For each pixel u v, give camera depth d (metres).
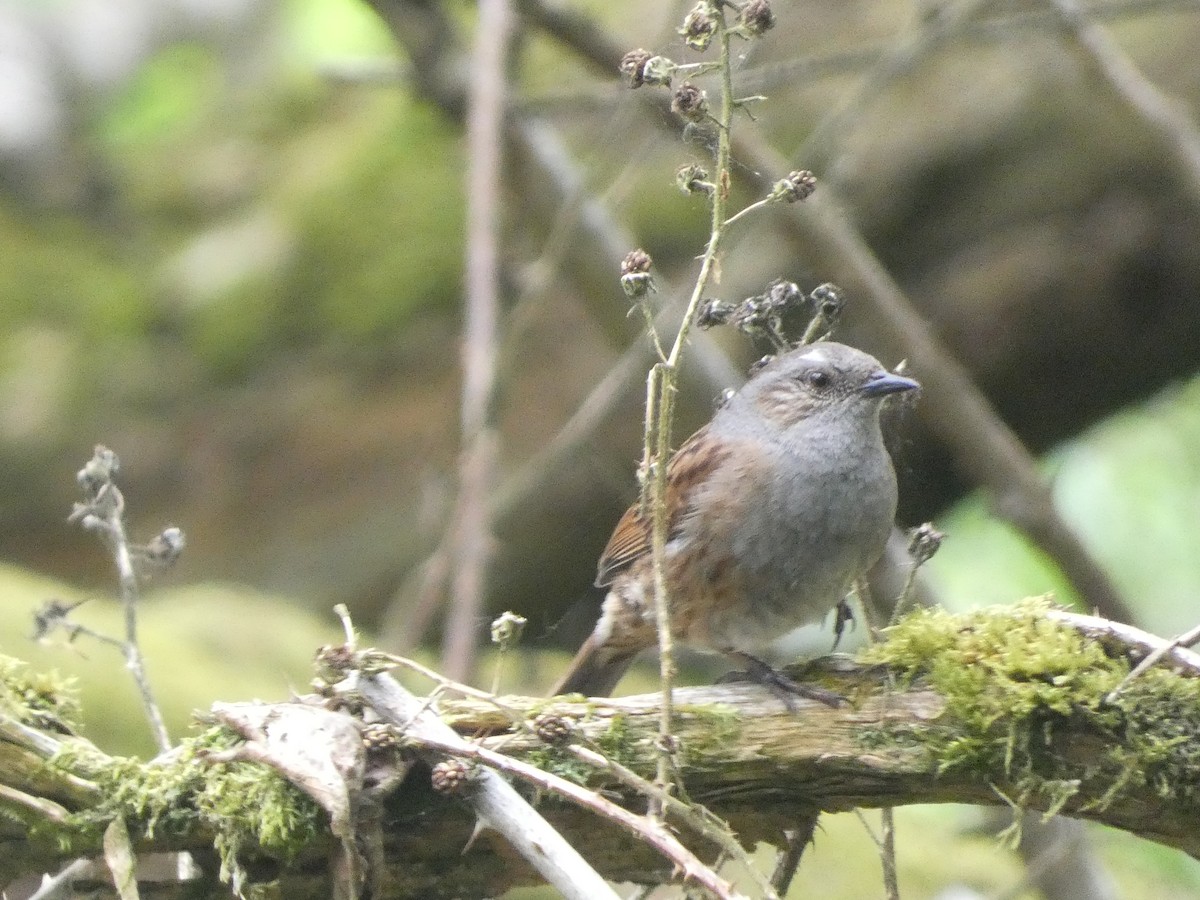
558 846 4.62
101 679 10.87
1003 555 15.66
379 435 14.80
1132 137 13.08
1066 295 13.49
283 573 14.47
